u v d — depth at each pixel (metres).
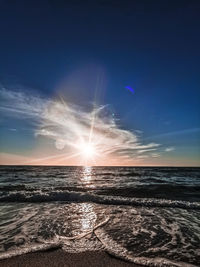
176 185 15.00
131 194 10.50
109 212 6.35
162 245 3.70
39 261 3.00
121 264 2.95
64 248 3.49
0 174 29.23
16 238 3.97
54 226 4.80
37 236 4.09
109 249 3.47
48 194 9.00
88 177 24.67
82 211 6.46
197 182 17.89
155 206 7.30
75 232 4.36
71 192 9.20
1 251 3.35
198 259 3.16
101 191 11.45
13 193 9.26
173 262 3.05
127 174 32.69
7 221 5.22
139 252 3.38
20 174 29.86
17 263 2.93
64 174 31.58
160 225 4.98
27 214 6.01
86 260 3.05
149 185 14.91
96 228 4.68
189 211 6.57
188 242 3.87
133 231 4.49
